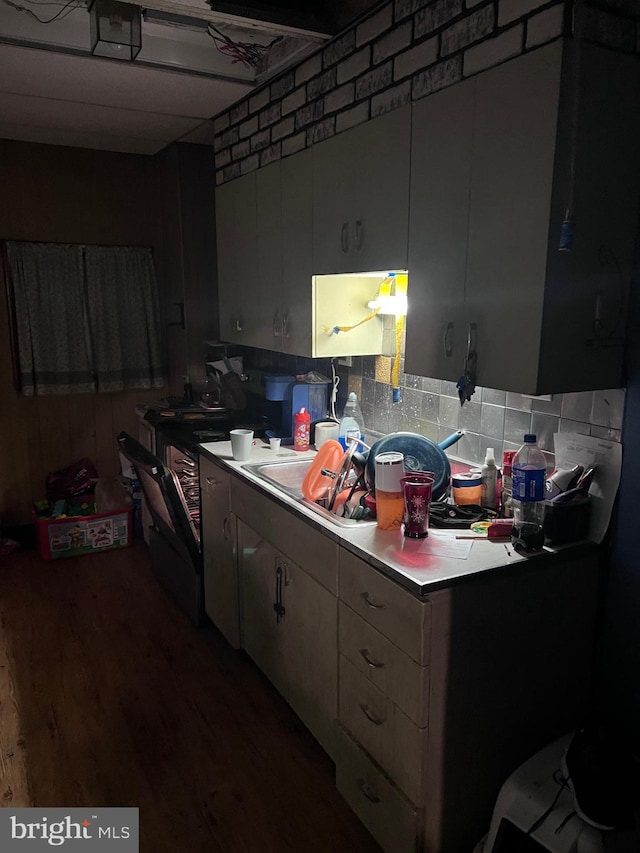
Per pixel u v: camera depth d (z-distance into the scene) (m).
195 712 2.51
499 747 1.79
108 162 4.05
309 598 2.14
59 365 4.07
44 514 3.95
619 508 1.82
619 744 1.65
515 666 1.77
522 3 1.57
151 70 2.64
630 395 1.76
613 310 1.71
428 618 1.60
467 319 1.81
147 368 4.35
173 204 4.02
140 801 2.08
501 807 1.62
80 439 4.25
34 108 3.17
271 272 2.93
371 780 1.88
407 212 2.01
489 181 1.70
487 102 1.68
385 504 1.95
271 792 2.12
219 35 2.54
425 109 1.90
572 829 1.49
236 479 2.59
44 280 3.96
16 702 2.56
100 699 2.58
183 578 3.19
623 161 1.64
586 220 1.61
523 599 1.74
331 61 2.35
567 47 1.49
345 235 2.33
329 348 2.68
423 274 1.96
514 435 2.15
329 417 3.10
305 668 2.22
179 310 4.17
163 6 2.04
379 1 2.05
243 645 2.76
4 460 4.07
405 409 2.66
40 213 3.92
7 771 2.20
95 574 3.69
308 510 2.15
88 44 2.48
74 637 3.03
